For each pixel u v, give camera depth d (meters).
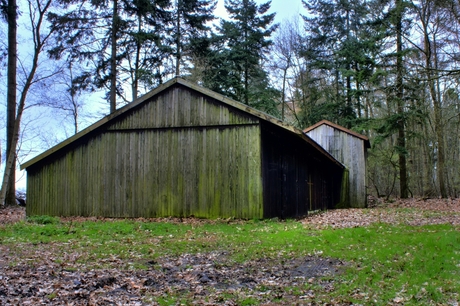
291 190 15.94
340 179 23.05
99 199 15.05
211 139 13.95
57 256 7.96
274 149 14.59
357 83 31.30
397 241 8.89
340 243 8.95
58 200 15.48
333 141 23.27
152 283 6.17
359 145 22.77
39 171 15.79
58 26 19.44
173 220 13.57
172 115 14.48
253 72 33.19
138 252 8.38
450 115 30.12
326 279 6.25
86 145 15.38
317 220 13.99
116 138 15.08
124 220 13.89
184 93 14.43
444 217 13.77
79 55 20.88
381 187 38.53
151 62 23.75
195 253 8.26
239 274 6.66
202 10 27.36
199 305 5.12
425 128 28.45
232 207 13.47
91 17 20.25
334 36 33.28
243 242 9.34
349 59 29.41
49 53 20.16
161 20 22.95
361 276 6.29
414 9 20.11
